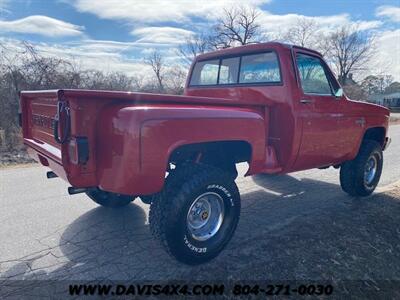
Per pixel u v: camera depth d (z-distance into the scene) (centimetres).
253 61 438
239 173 705
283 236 382
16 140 1027
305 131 411
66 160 269
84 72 1341
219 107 336
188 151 333
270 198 531
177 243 296
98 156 276
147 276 302
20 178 648
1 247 354
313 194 554
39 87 1203
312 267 321
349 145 489
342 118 466
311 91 428
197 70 530
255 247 355
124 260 329
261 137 349
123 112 260
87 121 264
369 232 400
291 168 420
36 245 359
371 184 540
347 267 326
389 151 1035
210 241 321
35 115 370
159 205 296
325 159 457
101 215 443
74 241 369
